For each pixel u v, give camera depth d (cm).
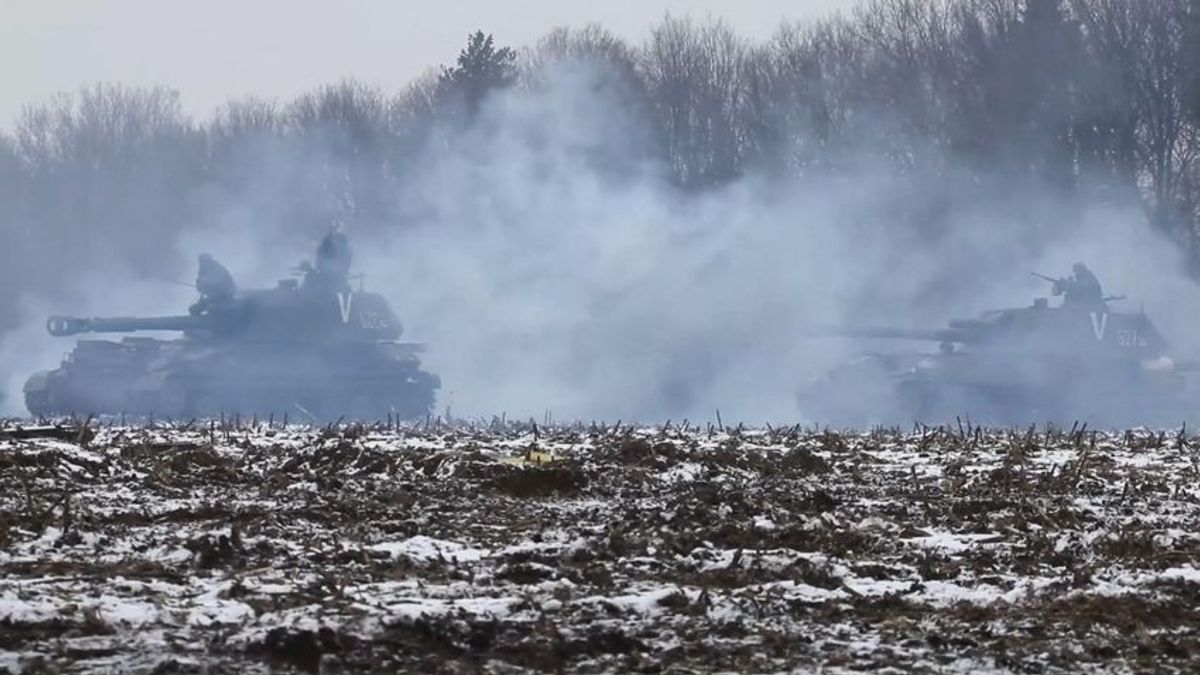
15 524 4706
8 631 3278
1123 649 3331
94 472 6184
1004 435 9319
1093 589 3888
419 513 5247
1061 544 4603
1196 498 5894
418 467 6569
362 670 3072
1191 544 4716
